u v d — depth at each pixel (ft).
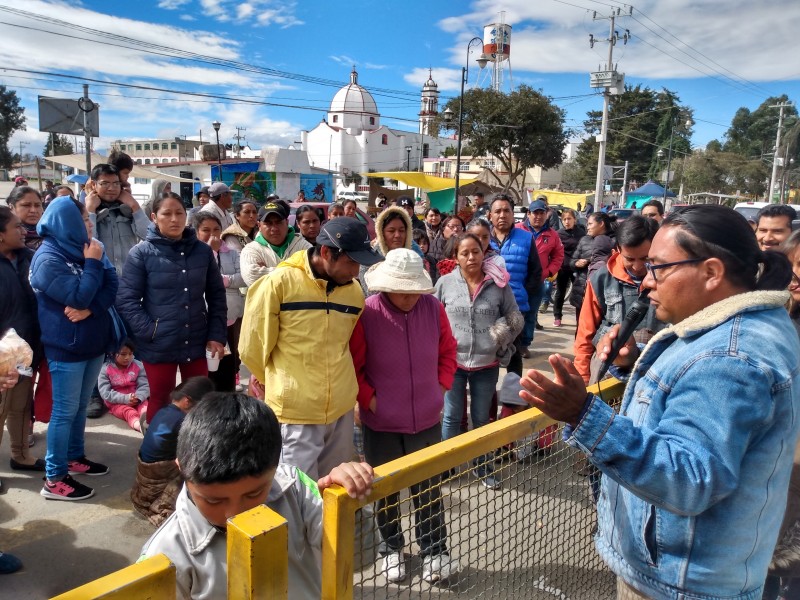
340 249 8.11
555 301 28.53
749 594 4.21
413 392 9.07
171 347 11.53
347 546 3.97
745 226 4.24
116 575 2.95
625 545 4.60
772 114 197.47
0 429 11.21
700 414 3.72
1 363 7.28
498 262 12.19
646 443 3.69
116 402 14.65
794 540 6.63
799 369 3.93
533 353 22.58
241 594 3.19
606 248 18.79
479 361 11.87
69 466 11.89
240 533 3.13
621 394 6.59
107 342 11.20
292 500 4.59
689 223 4.22
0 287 10.71
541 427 5.69
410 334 9.07
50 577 8.82
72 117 27.07
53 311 10.38
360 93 242.37
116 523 10.34
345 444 9.24
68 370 10.61
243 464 3.77
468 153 113.19
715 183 149.69
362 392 9.09
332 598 3.98
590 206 78.54
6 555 8.89
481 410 12.28
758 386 3.67
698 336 4.11
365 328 9.07
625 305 10.65
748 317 3.95
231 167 101.55
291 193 110.32
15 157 138.10
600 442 3.73
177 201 11.36
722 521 4.00
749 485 3.91
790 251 7.87
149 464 10.00
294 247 14.84
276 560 3.20
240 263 14.28
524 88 99.14
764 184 145.18
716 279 4.17
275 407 8.56
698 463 3.59
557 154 102.01
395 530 5.56
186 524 4.15
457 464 4.74
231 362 14.62
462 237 11.97
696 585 4.14
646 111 177.27
